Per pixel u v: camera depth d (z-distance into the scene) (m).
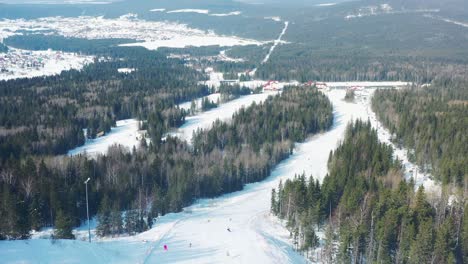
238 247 92.62
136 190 121.06
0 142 154.62
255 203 126.75
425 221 88.75
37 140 161.88
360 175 114.81
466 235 86.50
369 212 94.69
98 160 134.38
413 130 162.38
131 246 91.81
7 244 76.50
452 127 153.75
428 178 134.12
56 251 77.69
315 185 113.44
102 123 195.12
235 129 175.50
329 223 99.31
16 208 94.06
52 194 104.31
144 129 194.88
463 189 109.00
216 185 132.50
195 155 151.25
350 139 155.62
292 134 186.00
